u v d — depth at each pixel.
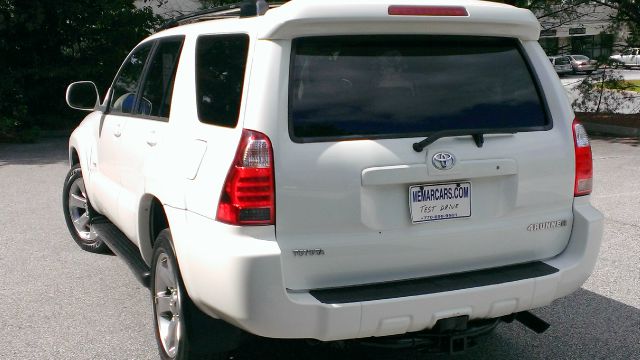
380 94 3.36
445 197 3.38
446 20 3.42
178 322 3.68
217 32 3.75
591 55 16.73
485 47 3.63
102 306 5.04
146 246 4.46
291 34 3.24
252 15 3.56
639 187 9.05
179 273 3.66
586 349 4.30
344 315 3.10
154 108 4.42
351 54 3.35
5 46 15.36
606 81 16.62
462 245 3.45
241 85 3.33
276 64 3.22
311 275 3.20
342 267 3.24
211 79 3.68
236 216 3.14
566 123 3.70
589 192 3.78
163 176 3.88
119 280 5.57
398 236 3.30
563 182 3.67
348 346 3.46
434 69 3.48
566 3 15.99
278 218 3.13
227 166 3.21
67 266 5.93
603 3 15.59
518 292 3.41
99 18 15.91
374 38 3.39
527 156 3.54
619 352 4.25
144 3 18.69
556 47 17.11
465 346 3.50
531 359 4.17
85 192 6.19
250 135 3.15
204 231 3.32
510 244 3.57
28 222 7.45
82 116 16.34
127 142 4.70
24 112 14.83
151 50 4.87
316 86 3.27
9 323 4.73
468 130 3.39
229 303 3.16
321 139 3.21
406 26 3.39
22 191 9.16
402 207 3.31
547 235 3.67
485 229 3.48
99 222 5.86
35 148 13.52
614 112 16.97
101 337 4.50
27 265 5.96
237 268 3.09
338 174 3.18
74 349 4.32
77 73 15.61
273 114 3.16
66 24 15.68
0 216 7.73
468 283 3.37
